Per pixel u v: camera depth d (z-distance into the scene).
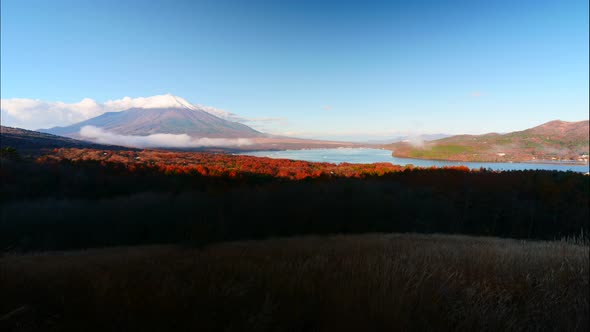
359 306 2.01
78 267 4.04
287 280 2.55
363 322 1.88
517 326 1.95
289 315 1.97
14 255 9.95
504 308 2.05
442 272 2.67
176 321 1.92
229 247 11.41
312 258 3.64
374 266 2.71
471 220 23.25
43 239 14.25
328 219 19.73
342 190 22.30
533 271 3.00
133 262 5.18
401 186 25.78
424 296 2.15
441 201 23.58
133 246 13.90
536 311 2.09
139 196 18.95
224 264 3.46
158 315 1.97
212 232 13.89
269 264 3.20
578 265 3.09
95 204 17.73
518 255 3.62
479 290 2.39
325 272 2.72
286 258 4.02
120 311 2.00
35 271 3.32
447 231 22.02
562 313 2.05
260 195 20.20
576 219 22.42
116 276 2.79
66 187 20.27
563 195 24.64
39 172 21.38
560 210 23.36
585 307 2.09
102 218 16.28
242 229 17.64
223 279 2.65
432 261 3.33
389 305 1.96
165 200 18.64
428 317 1.96
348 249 5.87
